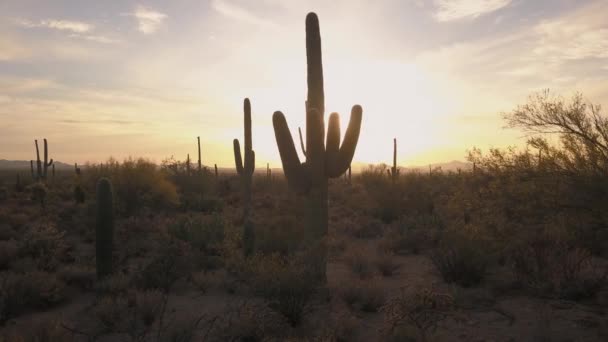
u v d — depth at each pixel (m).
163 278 9.42
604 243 8.00
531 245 8.52
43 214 20.14
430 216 15.55
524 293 8.19
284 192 35.03
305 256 9.18
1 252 11.43
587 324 6.54
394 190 21.03
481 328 6.68
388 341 6.17
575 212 7.42
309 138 9.71
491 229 8.46
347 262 11.23
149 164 20.11
